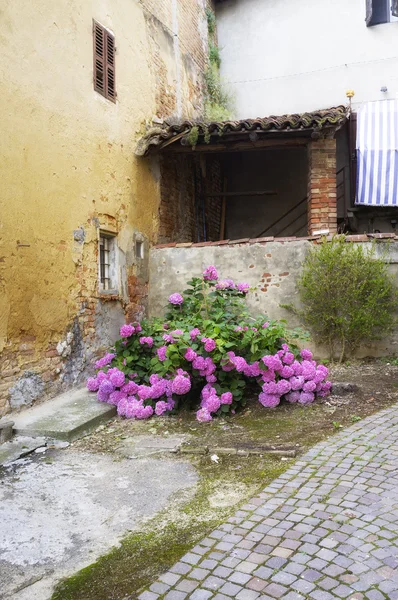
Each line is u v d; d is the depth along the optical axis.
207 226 11.48
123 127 7.87
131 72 8.20
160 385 5.79
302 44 11.96
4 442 4.95
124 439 5.09
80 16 6.82
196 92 11.27
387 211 10.80
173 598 2.61
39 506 3.71
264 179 12.38
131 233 8.01
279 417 5.47
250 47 12.34
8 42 5.50
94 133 7.06
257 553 2.96
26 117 5.75
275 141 8.55
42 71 6.03
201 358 5.63
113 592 2.70
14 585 2.79
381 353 7.72
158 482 4.06
